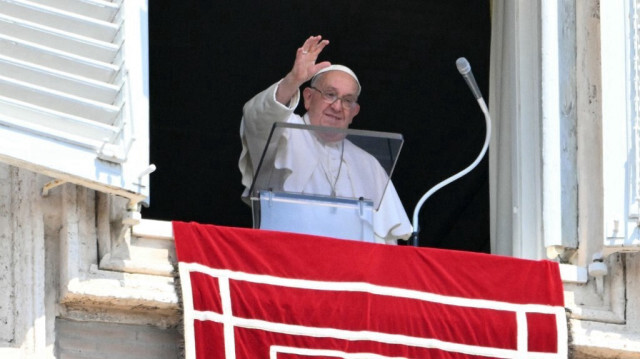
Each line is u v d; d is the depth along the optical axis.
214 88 40.16
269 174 27.28
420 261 26.61
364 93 39.75
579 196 28.58
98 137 25.19
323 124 29.73
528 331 26.69
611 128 27.70
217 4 38.78
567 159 28.75
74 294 25.28
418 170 40.03
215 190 40.75
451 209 39.78
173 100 40.16
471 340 26.42
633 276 27.91
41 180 25.70
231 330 25.42
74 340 25.59
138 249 26.05
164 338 26.05
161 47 39.47
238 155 40.56
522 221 28.89
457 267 26.75
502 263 26.95
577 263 28.31
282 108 28.66
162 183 40.56
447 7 38.09
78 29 25.73
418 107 39.78
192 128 40.34
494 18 30.88
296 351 25.58
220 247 25.91
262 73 40.09
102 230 25.86
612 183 27.55
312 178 27.67
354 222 27.28
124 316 25.91
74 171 24.84
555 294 27.03
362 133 27.28
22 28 25.44
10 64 25.14
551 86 29.00
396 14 38.47
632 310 27.75
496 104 30.52
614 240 27.39
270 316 25.64
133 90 25.56
